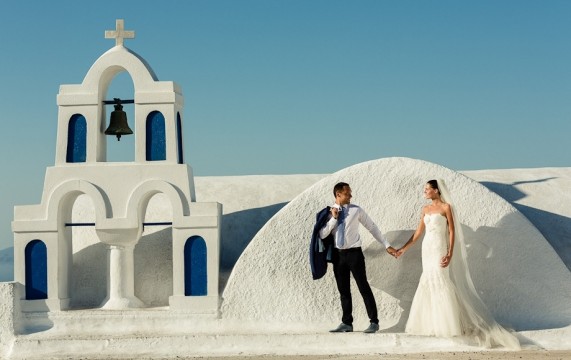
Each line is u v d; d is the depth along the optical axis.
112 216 12.93
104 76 13.28
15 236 13.00
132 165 12.95
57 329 12.70
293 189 15.96
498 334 11.50
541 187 16.09
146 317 12.66
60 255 13.06
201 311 12.62
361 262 12.01
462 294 11.66
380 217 12.86
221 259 14.26
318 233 12.10
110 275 13.30
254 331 12.44
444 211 11.76
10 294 12.65
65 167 13.03
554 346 11.61
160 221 14.50
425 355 11.02
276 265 12.71
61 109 13.18
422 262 12.23
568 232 14.66
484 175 16.75
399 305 12.62
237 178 16.75
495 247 12.76
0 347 12.39
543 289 12.66
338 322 12.51
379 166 13.11
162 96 13.03
